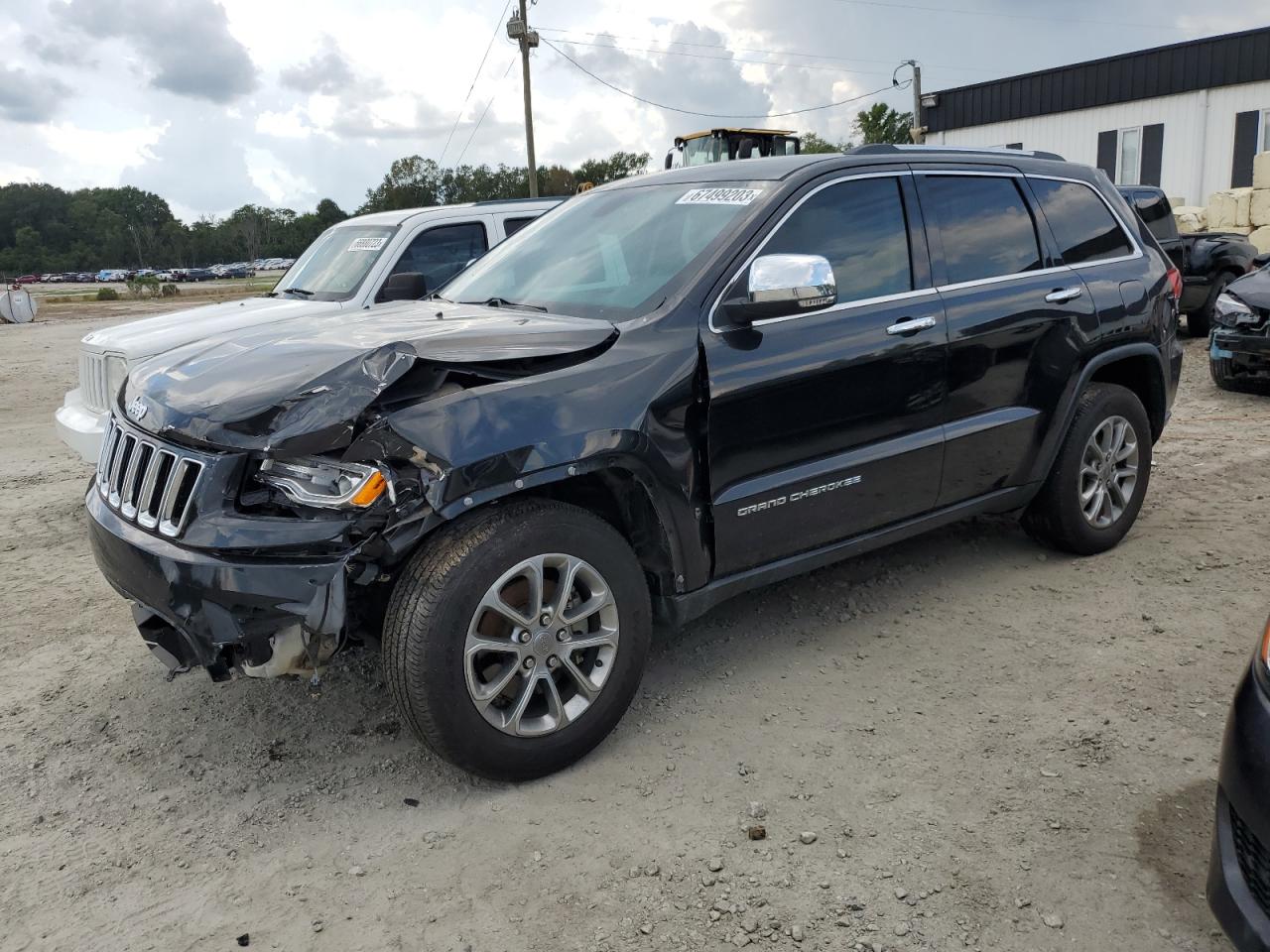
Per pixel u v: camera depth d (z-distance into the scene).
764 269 3.30
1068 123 23.98
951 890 2.58
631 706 3.61
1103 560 4.83
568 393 3.06
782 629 4.22
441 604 2.84
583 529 3.09
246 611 2.76
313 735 3.50
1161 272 4.98
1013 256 4.37
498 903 2.60
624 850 2.79
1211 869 2.23
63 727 3.62
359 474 2.74
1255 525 5.23
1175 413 8.23
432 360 2.90
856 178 3.90
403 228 7.45
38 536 6.03
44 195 155.88
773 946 2.41
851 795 3.01
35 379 14.34
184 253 146.25
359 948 2.46
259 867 2.79
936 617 4.27
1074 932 2.42
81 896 2.69
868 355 3.72
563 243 4.18
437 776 3.21
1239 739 2.17
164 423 3.00
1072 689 3.59
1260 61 20.38
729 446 3.41
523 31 28.89
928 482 4.06
